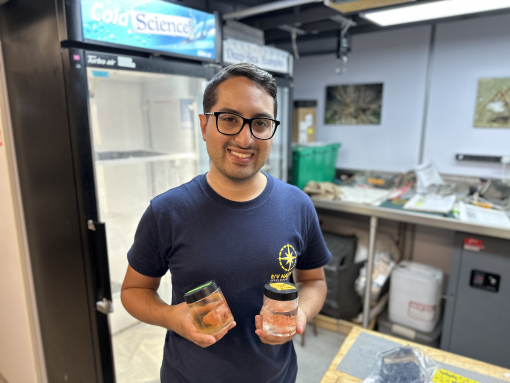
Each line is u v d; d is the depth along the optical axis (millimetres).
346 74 2824
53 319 1592
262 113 736
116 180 1635
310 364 2109
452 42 2363
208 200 810
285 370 940
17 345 1822
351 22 2051
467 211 2021
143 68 1333
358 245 2627
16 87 1410
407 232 2701
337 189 2387
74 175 1231
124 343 1615
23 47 1304
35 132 1366
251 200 820
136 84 1704
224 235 787
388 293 2580
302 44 2730
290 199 880
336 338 2357
